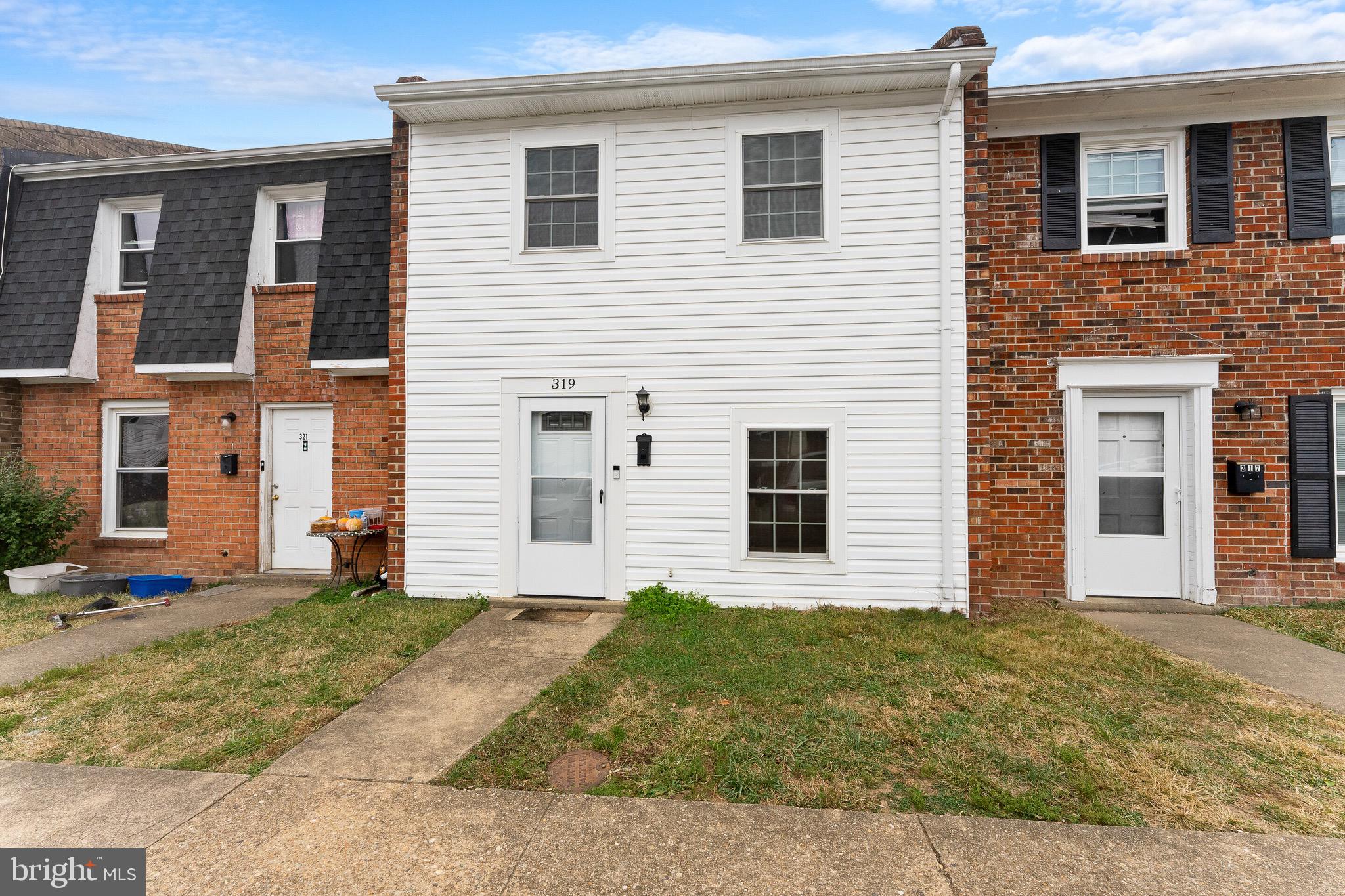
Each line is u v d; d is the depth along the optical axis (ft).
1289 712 13.12
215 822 9.60
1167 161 22.31
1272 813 9.73
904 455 20.67
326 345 24.02
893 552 20.68
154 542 26.55
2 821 9.62
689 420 21.54
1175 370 21.59
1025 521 22.41
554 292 22.15
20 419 27.53
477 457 22.41
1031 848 8.92
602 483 21.93
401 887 8.20
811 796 10.20
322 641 17.60
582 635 18.43
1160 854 8.80
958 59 19.35
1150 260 21.86
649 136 21.76
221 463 25.84
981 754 11.33
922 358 20.63
